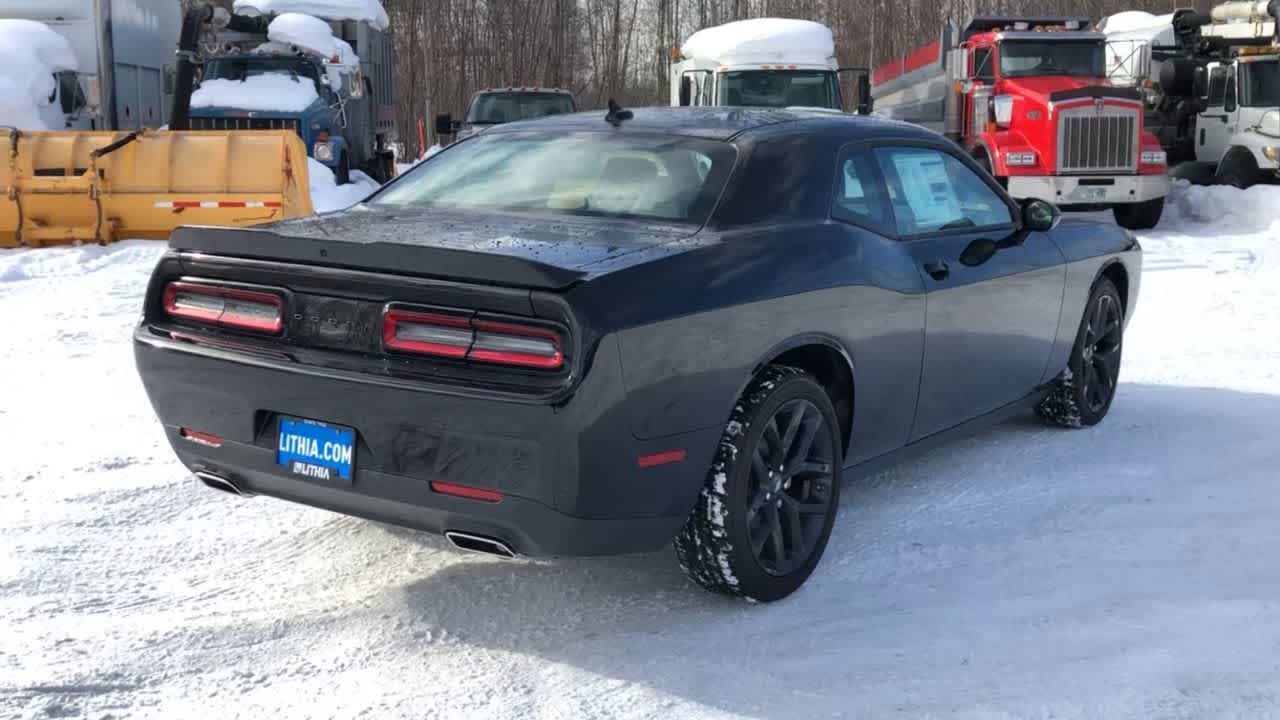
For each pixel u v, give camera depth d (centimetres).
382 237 359
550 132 454
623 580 400
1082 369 593
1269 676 331
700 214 385
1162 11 4678
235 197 1309
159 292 381
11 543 422
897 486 511
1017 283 515
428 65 4572
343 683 325
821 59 1872
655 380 330
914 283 441
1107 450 569
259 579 398
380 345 335
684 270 346
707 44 1895
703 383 346
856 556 427
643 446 332
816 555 399
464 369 324
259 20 2111
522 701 316
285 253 347
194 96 1909
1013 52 1897
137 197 1305
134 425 591
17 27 1855
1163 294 1056
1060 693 321
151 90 2222
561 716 308
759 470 372
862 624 367
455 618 368
